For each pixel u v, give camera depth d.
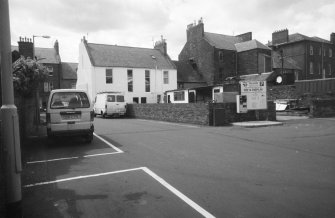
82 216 4.23
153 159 7.89
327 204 4.50
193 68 45.25
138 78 37.81
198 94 28.73
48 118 10.09
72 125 10.27
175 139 11.41
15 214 3.98
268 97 28.47
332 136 11.53
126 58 38.41
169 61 41.50
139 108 24.55
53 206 4.64
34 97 18.30
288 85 27.42
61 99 10.31
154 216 4.17
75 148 9.83
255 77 33.09
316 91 28.80
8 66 3.99
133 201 4.78
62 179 6.14
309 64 47.69
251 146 9.67
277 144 9.95
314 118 19.81
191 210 4.36
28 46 26.22
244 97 16.39
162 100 39.34
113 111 25.30
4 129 3.94
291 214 4.15
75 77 49.84
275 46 48.78
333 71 52.09
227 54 43.50
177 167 6.97
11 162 3.95
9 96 3.98
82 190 5.40
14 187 3.97
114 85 36.19
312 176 6.04
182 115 18.42
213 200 4.75
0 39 3.96
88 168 7.05
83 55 38.41
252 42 43.91
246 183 5.63
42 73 16.77
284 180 5.79
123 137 12.18
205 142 10.61
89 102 10.64
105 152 9.02
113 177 6.21
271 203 4.57
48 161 7.93
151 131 14.10
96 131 14.38
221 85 26.19
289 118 19.89
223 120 16.05
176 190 5.28
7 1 3.97
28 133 14.27
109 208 4.51
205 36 44.44
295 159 7.64
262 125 15.20
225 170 6.62
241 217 4.08
